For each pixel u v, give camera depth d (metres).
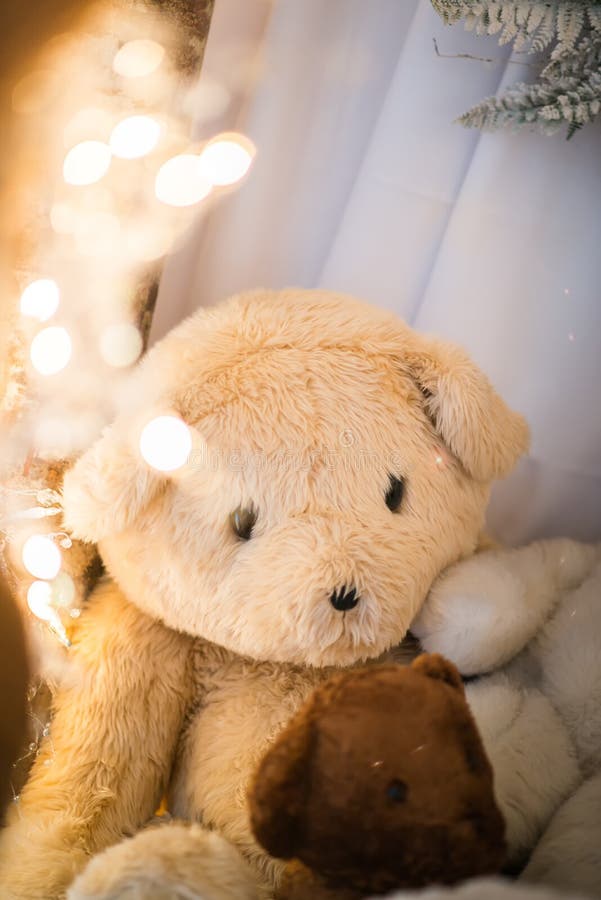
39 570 0.94
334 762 0.78
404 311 1.23
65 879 0.88
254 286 1.28
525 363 1.18
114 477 0.91
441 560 0.97
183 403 0.94
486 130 1.08
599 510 1.21
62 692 0.97
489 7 1.03
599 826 0.88
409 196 1.19
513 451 0.99
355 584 0.89
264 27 1.22
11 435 1.00
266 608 0.90
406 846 0.77
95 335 1.04
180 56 1.04
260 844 0.80
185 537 0.93
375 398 0.95
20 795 0.95
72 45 0.98
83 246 1.01
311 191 1.25
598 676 0.96
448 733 0.79
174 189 0.97
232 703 0.98
